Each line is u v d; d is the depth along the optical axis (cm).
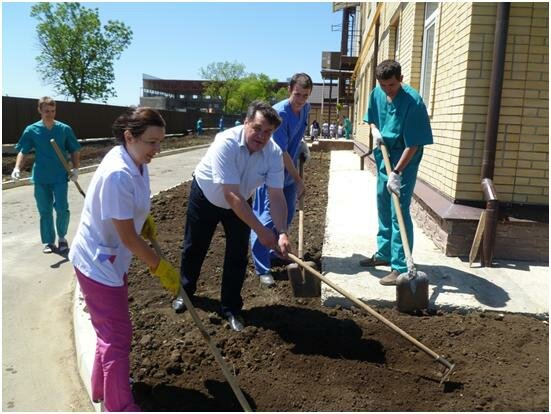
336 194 859
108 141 2303
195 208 387
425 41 793
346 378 320
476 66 502
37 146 606
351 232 607
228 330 375
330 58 2884
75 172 632
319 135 4003
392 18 1082
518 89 496
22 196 973
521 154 506
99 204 263
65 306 479
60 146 612
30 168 1308
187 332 373
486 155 498
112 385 271
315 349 353
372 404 295
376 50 1273
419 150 439
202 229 393
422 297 396
